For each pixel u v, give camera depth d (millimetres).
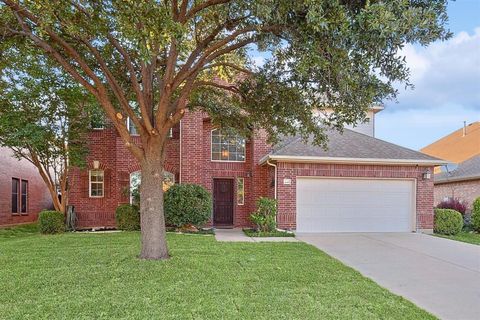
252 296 5684
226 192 15859
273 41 6730
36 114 12984
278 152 13703
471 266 8297
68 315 4793
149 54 5676
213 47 7789
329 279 6805
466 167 19359
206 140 15727
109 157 15562
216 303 5309
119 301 5312
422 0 5656
